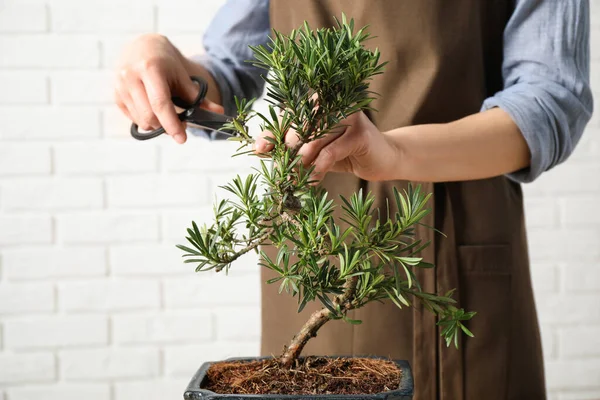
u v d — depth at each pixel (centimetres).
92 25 182
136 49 97
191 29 185
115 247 187
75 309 187
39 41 181
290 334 114
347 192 108
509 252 109
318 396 55
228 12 122
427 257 105
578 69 102
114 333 188
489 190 107
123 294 188
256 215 61
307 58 58
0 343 186
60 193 184
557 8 101
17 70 181
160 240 188
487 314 107
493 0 109
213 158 187
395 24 105
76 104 183
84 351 188
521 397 110
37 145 183
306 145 69
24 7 180
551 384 197
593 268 194
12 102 181
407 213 58
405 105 106
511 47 105
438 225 106
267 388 59
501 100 98
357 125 74
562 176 192
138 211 187
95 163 185
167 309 189
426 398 104
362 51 60
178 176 187
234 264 189
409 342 105
